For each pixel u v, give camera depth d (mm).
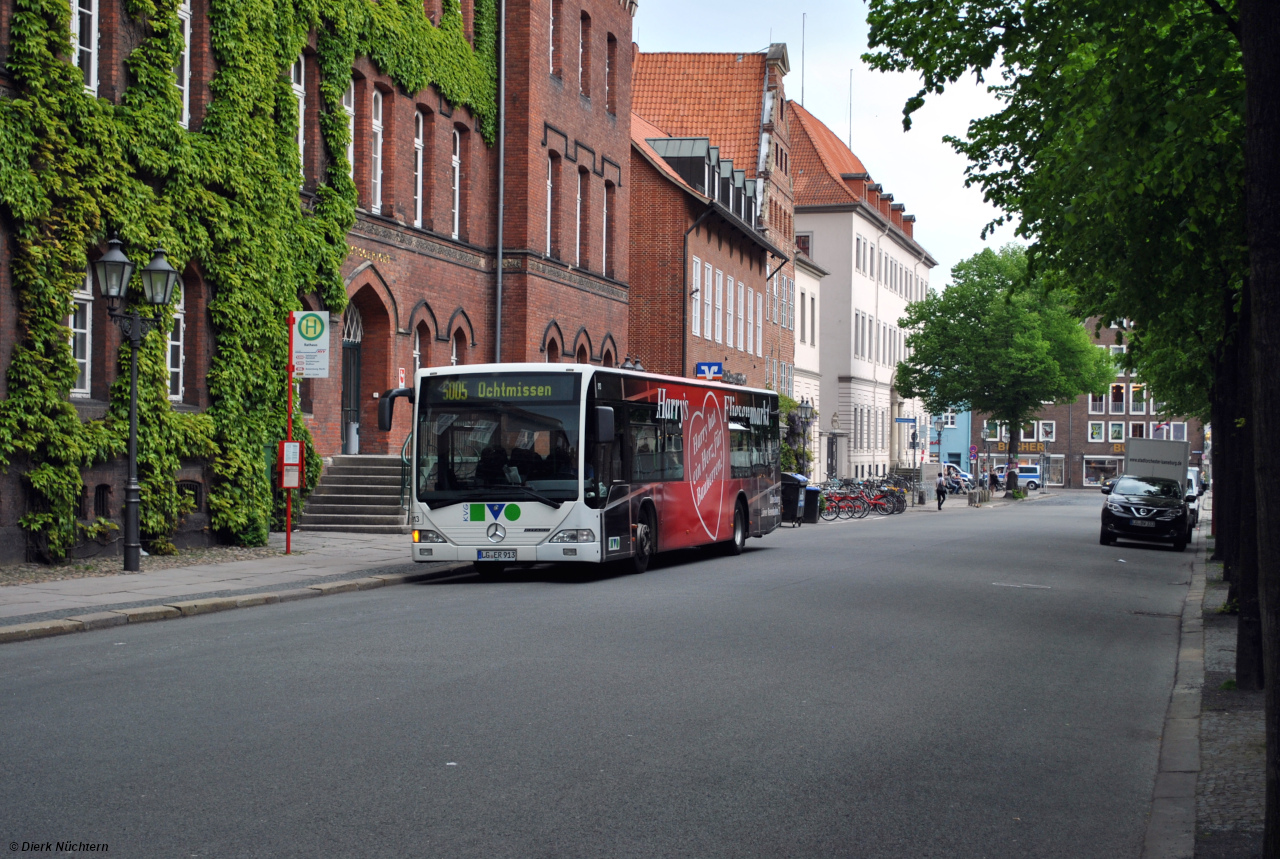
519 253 33188
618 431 19094
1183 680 10961
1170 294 15281
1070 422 124125
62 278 17828
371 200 28000
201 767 6930
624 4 40031
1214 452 26766
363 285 27312
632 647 11539
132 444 17406
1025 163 15375
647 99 62531
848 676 10375
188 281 21078
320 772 6852
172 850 5484
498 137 33125
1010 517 49031
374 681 9570
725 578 18891
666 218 47438
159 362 19750
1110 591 19469
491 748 7477
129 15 19438
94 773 6773
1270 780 4762
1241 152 12219
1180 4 11625
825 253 79688
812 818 6242
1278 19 5027
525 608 14555
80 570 17344
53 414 17797
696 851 5648
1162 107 11883
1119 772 7531
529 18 33156
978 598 17047
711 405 23344
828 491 45844
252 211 21906
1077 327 74250
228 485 21359
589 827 5953
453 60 30781
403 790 6520
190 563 18812
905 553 25297
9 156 16922
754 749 7664
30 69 17219
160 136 19641
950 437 122312
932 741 8109
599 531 18172
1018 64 14070
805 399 70312
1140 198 13719
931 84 13742
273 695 8984
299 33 23938
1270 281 4949
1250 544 10508
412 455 18500
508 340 33250
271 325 22469
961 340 71625
